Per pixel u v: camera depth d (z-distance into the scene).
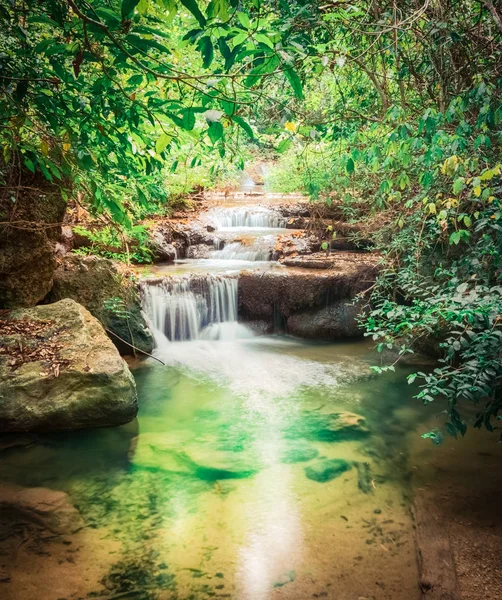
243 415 4.93
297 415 4.90
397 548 2.96
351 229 8.98
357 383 5.72
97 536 3.08
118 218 2.85
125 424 4.69
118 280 6.59
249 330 7.57
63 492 3.55
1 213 5.15
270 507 3.39
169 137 2.09
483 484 3.59
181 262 8.95
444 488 3.55
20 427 4.31
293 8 3.77
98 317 6.45
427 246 5.87
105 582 2.69
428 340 6.13
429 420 4.73
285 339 7.41
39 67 2.50
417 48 4.95
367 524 3.19
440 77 4.61
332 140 6.00
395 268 6.77
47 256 5.89
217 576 2.73
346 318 7.28
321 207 9.55
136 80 2.06
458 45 4.44
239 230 10.62
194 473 3.85
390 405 5.11
